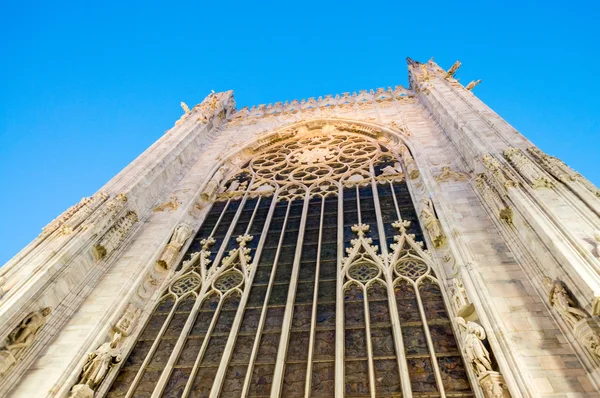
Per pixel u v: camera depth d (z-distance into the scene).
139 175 22.50
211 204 24.53
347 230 19.33
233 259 18.70
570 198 12.55
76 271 16.11
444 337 12.88
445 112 24.61
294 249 18.73
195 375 13.09
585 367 10.05
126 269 17.66
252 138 31.75
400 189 22.27
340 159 27.75
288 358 13.11
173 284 17.89
